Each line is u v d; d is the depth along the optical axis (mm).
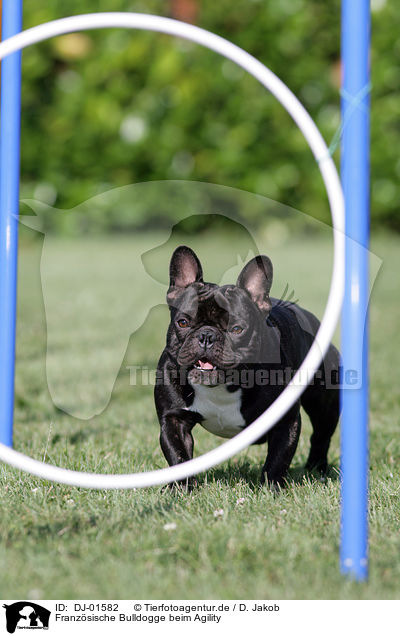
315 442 6297
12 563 4309
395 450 6871
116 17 4457
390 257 17328
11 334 5773
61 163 18422
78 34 18188
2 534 4656
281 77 18641
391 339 11688
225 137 18703
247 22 18375
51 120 18359
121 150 18469
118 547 4484
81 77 18375
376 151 19281
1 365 5773
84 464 6039
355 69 4121
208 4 18203
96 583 4152
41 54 18000
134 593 4102
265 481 5398
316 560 4324
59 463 6066
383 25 19047
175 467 4227
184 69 18547
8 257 5750
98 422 7676
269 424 4137
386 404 8508
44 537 4660
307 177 18797
